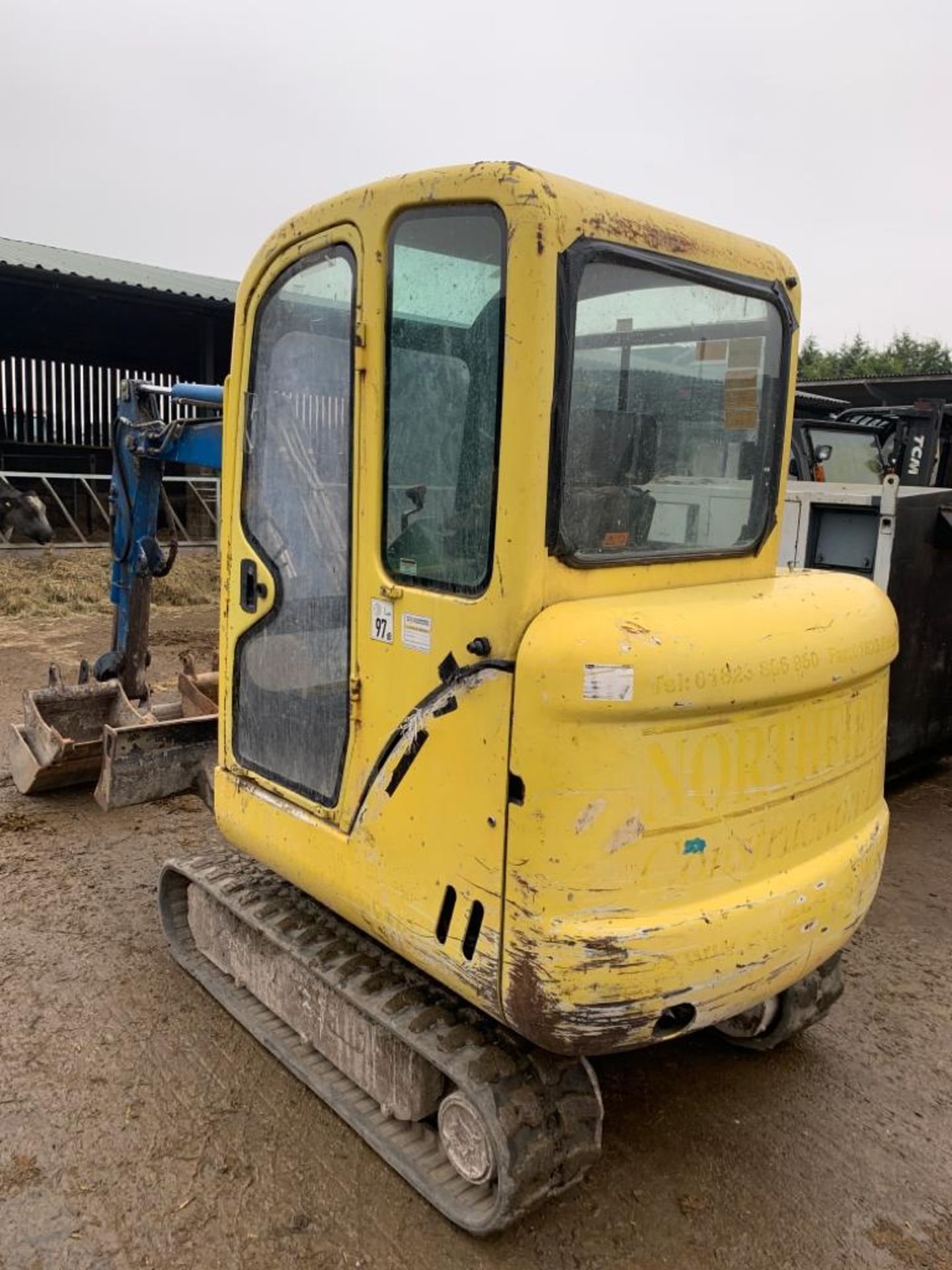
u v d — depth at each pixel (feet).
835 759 7.72
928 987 11.55
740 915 6.91
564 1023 6.49
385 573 7.29
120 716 16.74
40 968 11.33
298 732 8.48
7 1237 7.54
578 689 6.11
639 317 7.09
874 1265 7.50
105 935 12.12
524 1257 7.48
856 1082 9.75
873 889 8.32
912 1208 8.09
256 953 9.94
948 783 18.70
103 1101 9.05
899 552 15.78
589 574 6.73
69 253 51.37
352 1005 8.59
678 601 6.96
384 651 7.32
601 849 6.36
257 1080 9.39
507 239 6.11
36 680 24.26
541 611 6.41
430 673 6.95
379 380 7.09
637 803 6.41
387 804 7.45
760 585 7.97
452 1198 7.68
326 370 7.72
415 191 6.63
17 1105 8.97
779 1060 10.09
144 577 16.52
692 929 6.66
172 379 53.36
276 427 8.39
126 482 16.16
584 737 6.21
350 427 7.43
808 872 7.49
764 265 8.11
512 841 6.46
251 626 8.95
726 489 8.16
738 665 6.65
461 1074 7.33
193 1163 8.32
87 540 40.45
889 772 17.65
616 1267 7.42
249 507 8.84
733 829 6.93
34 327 47.85
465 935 6.90
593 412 6.84
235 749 9.43
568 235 6.18
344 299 7.45
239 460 8.86
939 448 24.98
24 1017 10.33
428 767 7.04
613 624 6.30
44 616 31.71
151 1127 8.73
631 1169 8.45
